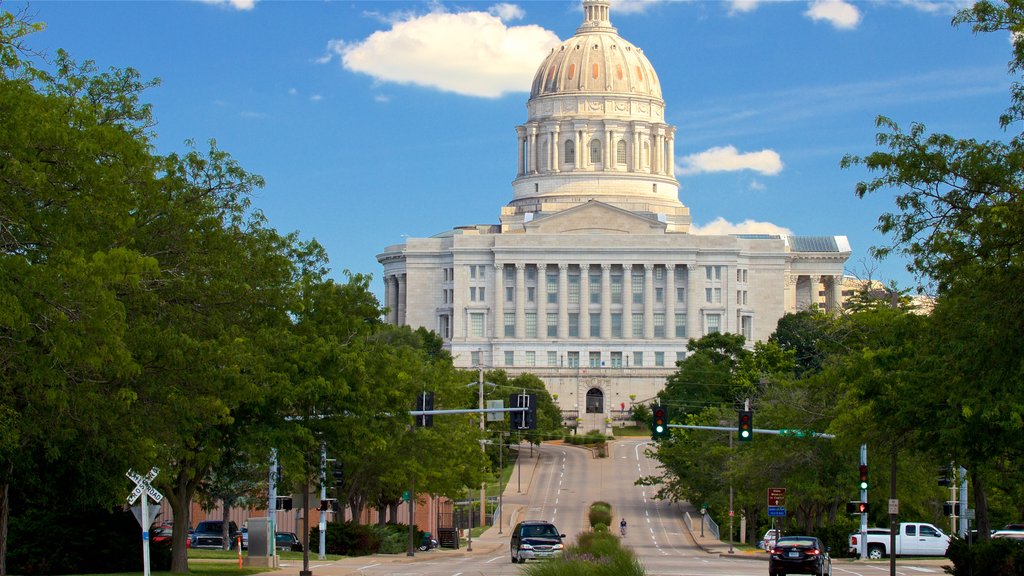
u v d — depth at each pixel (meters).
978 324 47.06
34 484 57.28
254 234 66.75
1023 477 66.31
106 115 57.88
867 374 63.22
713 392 196.62
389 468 96.94
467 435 113.19
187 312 57.84
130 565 67.50
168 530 117.06
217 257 60.22
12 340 45.03
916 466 94.25
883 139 49.06
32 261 46.69
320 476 81.12
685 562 88.31
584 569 51.44
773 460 98.31
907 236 49.28
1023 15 45.59
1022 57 45.41
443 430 104.25
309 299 74.38
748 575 71.38
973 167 47.84
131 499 50.97
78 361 44.44
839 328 104.25
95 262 44.03
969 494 111.31
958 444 56.31
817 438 95.50
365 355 73.38
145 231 57.97
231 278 61.19
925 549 98.19
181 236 58.78
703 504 136.00
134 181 52.75
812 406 96.00
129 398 48.16
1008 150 47.94
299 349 69.31
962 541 67.44
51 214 45.75
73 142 44.59
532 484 181.25
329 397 71.00
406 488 97.88
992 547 64.56
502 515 155.12
